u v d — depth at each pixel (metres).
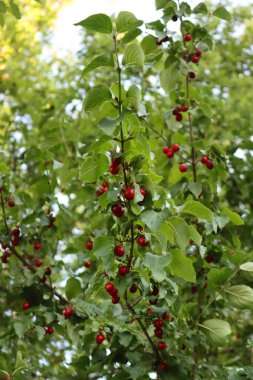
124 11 1.09
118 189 1.12
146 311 1.30
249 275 1.35
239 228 1.72
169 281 1.19
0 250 1.58
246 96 2.24
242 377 1.34
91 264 1.49
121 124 1.10
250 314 1.72
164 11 1.43
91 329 1.43
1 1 1.48
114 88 1.12
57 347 1.73
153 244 1.15
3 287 1.56
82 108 1.13
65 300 1.49
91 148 1.12
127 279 1.16
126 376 1.34
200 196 1.49
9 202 1.50
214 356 1.67
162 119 1.67
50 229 1.53
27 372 1.41
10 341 1.54
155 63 1.53
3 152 1.57
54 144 1.57
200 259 1.43
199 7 1.46
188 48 1.49
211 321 1.32
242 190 1.79
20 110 2.03
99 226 1.55
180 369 1.31
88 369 1.40
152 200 1.11
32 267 1.49
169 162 1.55
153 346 1.30
